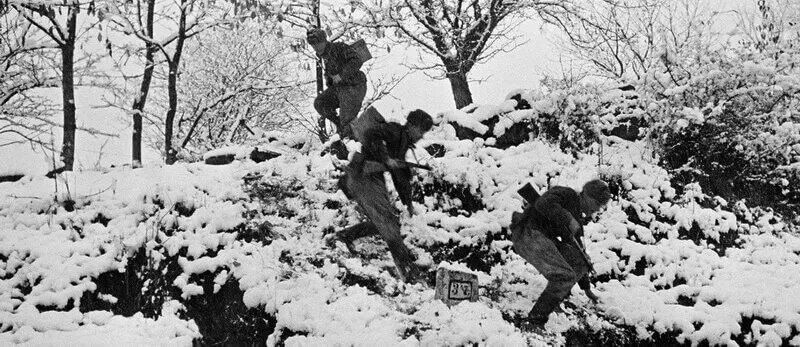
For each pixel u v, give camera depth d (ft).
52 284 24.76
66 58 43.45
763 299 29.58
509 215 31.32
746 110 37.24
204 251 26.71
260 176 31.19
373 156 26.55
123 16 44.80
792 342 28.60
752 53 37.78
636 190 34.32
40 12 42.50
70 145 43.14
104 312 23.77
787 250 34.24
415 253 28.96
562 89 37.29
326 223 29.19
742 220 36.06
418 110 27.27
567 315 27.09
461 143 34.76
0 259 25.71
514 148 35.27
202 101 59.36
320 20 50.57
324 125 53.36
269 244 27.48
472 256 30.09
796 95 38.96
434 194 31.89
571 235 25.80
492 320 24.90
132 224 27.32
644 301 28.55
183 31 47.01
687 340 27.68
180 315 25.31
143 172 30.55
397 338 23.56
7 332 22.68
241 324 25.11
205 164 32.01
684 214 33.78
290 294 25.18
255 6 43.83
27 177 30.27
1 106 47.65
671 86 37.99
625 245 31.32
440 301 25.25
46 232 26.66
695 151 37.52
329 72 31.91
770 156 38.47
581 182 33.76
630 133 38.17
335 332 23.68
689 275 30.68
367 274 26.78
